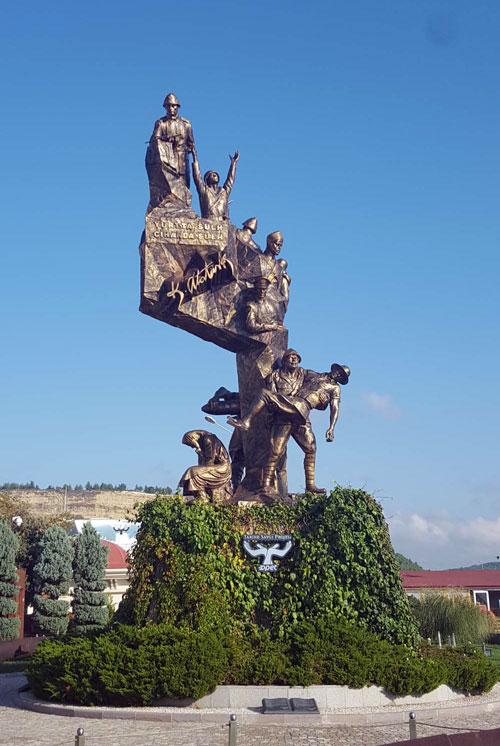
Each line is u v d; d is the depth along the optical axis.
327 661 17.00
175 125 23.03
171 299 22.38
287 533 19.67
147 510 19.77
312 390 22.72
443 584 60.50
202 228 22.73
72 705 16.47
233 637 18.09
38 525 47.59
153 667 16.16
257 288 23.58
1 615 37.47
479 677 18.64
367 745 13.58
